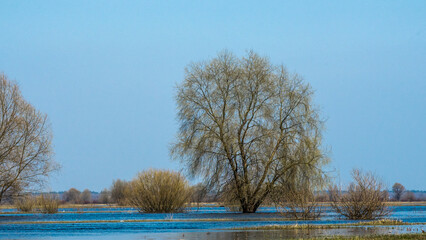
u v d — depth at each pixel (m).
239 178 88.38
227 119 88.56
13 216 88.12
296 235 49.50
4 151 91.56
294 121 88.12
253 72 89.31
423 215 88.94
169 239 47.44
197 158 88.69
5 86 92.44
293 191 81.06
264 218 77.69
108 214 92.94
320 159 86.44
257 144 87.94
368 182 75.75
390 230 54.69
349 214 75.69
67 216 86.81
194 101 89.19
